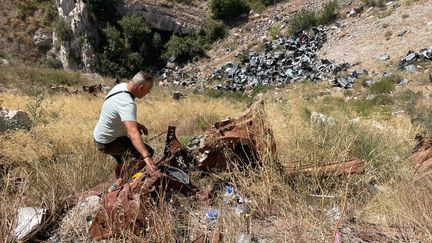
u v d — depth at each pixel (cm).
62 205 472
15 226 405
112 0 4641
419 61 2523
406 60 2567
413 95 1853
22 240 402
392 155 588
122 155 524
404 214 417
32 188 494
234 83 3494
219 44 4528
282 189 462
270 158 490
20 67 3158
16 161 616
